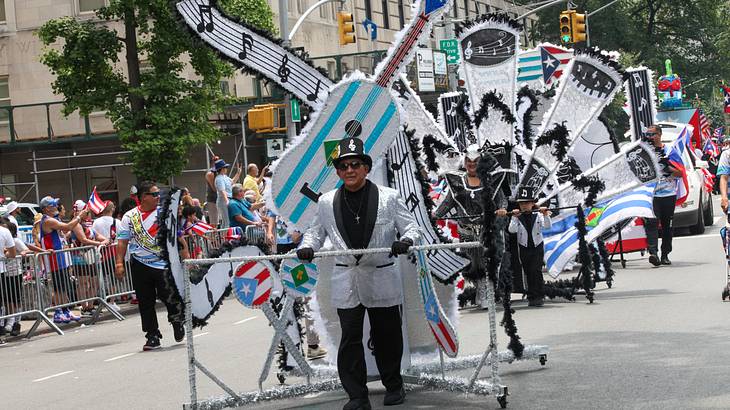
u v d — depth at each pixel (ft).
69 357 44.14
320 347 33.60
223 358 37.83
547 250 46.60
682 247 68.23
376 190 25.61
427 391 27.45
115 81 86.17
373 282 25.26
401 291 25.81
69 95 86.33
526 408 24.52
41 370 40.55
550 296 45.06
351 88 29.30
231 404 26.99
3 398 33.68
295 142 29.37
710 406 23.48
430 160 44.65
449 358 28.63
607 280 48.85
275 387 28.07
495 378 24.85
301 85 30.63
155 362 38.96
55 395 33.19
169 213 28.68
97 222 62.54
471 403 25.54
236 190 66.95
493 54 48.52
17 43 126.41
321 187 29.43
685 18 247.09
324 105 29.32
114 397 31.45
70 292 57.36
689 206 75.61
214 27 30.58
